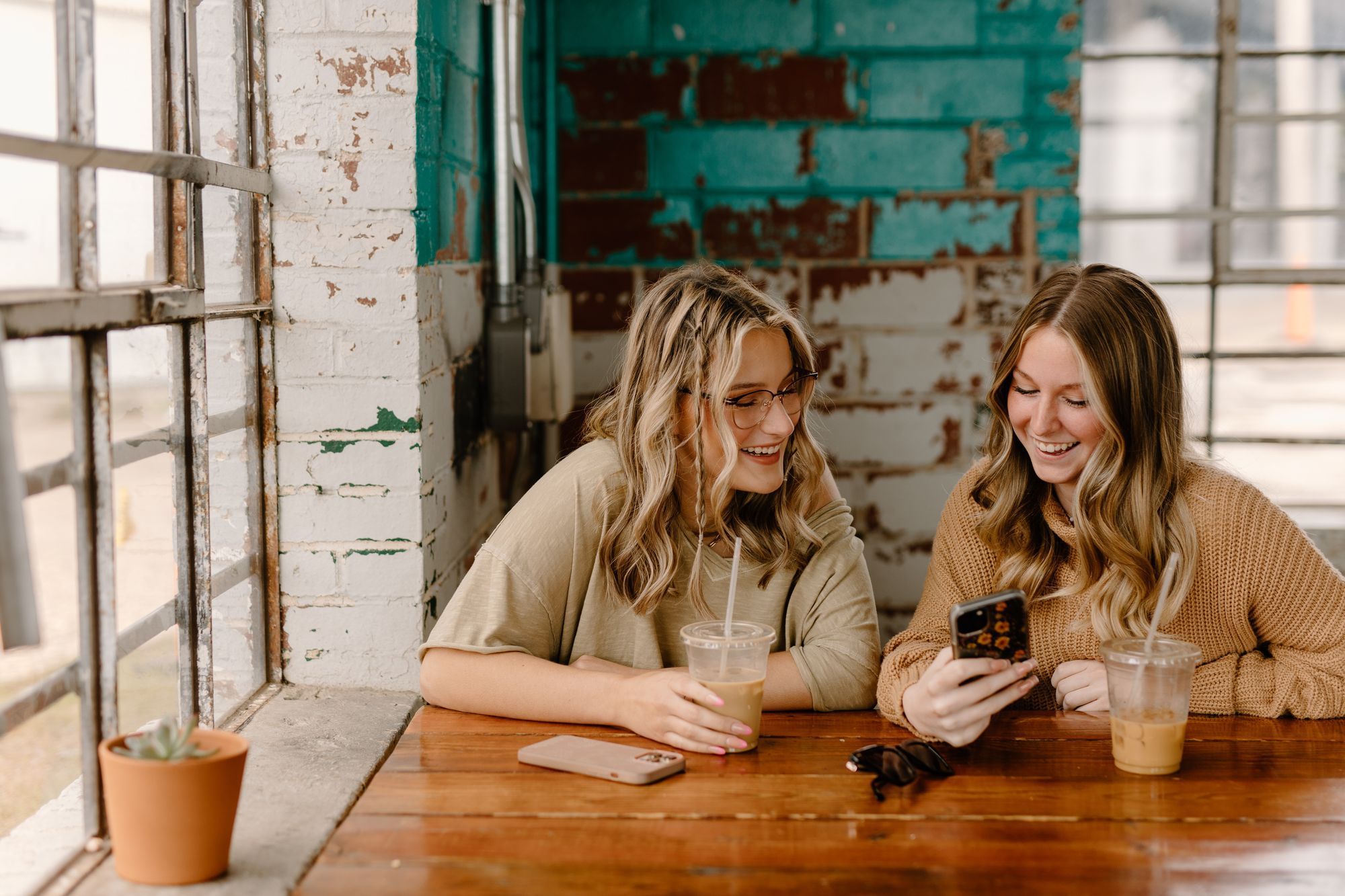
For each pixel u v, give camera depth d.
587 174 2.97
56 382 1.18
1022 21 2.90
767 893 1.01
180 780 1.06
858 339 3.00
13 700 1.11
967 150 2.94
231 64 1.71
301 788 1.39
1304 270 3.15
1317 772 1.28
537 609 1.56
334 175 1.75
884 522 3.04
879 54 2.92
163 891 1.08
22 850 1.17
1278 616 1.53
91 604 1.22
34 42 1.17
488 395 2.33
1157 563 1.53
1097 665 1.53
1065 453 1.54
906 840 1.11
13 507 0.87
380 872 1.05
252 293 1.75
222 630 1.78
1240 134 3.13
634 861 1.07
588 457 1.63
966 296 2.98
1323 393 3.18
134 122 1.39
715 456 1.52
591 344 3.01
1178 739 1.26
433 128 1.87
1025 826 1.14
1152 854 1.08
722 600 1.61
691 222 2.98
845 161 2.95
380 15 1.72
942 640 1.62
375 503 1.80
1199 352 3.19
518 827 1.14
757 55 2.93
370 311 1.77
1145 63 3.12
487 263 2.40
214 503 1.77
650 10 2.92
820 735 1.41
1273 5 3.08
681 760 1.28
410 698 1.78
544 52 2.91
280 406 1.78
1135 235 3.17
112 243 1.32
